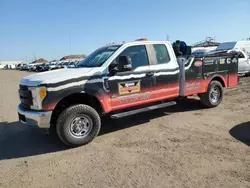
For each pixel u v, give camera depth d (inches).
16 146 205.8
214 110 289.7
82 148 193.8
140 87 226.8
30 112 186.5
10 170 162.1
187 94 265.9
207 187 129.3
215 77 300.0
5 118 300.0
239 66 562.9
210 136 203.3
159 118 267.0
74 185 138.8
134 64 223.9
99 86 202.4
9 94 519.5
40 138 223.0
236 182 133.2
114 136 217.6
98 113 214.8
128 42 225.0
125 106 219.8
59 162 170.4
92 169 156.9
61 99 187.3
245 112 271.7
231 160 158.6
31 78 194.2
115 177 145.1
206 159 161.6
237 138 195.8
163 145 189.8
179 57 265.0
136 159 167.9
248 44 753.0
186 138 201.9
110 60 211.2
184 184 133.1
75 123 193.9
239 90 417.1
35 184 142.2
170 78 249.8
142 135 216.1
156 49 241.9
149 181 138.4
